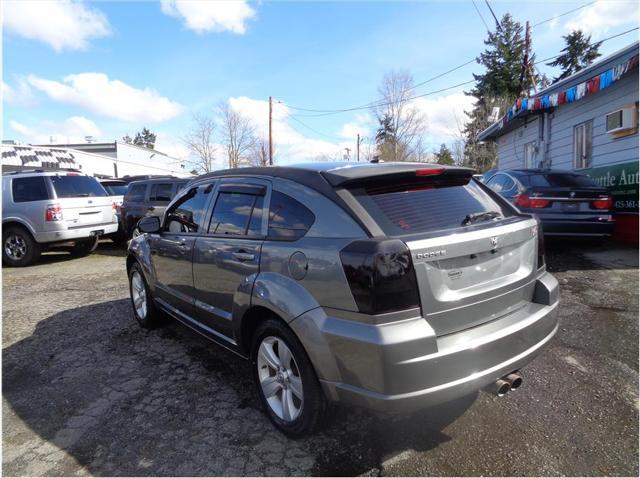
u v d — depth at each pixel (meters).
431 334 2.13
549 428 2.71
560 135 11.12
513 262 2.66
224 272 3.13
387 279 2.09
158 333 4.59
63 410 3.11
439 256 2.21
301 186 2.69
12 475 2.42
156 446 2.65
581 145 10.30
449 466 2.39
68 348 4.25
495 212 2.80
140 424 2.90
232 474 2.38
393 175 2.55
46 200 8.82
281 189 2.83
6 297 6.30
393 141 42.38
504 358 2.41
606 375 3.36
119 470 2.44
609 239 8.87
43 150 22.12
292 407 2.69
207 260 3.33
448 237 2.28
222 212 3.37
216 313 3.30
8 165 19.44
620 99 8.77
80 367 3.81
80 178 9.68
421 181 2.73
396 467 2.39
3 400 3.27
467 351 2.22
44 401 3.24
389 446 2.58
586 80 8.90
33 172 9.25
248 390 3.33
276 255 2.65
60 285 7.01
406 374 2.08
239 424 2.87
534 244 2.82
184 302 3.79
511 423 2.78
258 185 3.05
